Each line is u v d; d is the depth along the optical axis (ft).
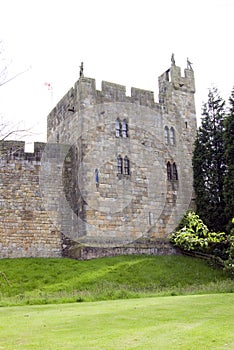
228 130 109.91
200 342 29.55
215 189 111.34
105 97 107.34
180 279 86.02
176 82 120.06
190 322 37.06
